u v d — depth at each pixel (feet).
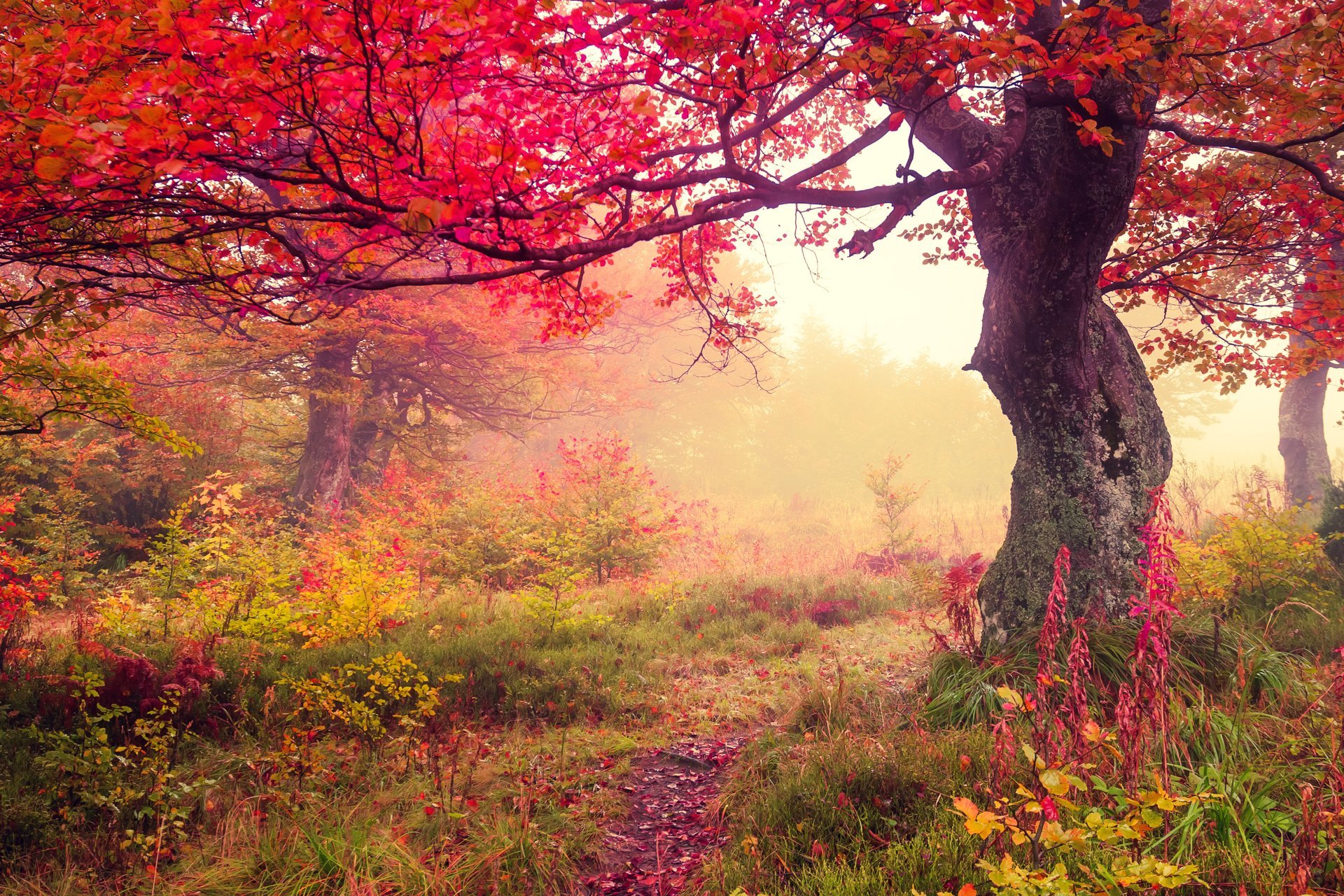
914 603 31.78
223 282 10.41
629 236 11.59
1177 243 23.66
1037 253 17.47
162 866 11.53
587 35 9.35
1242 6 19.74
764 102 16.58
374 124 8.98
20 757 13.71
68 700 15.08
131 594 25.95
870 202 13.39
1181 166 22.53
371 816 13.08
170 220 11.62
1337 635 17.42
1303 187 20.94
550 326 17.60
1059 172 16.21
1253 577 20.97
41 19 10.27
